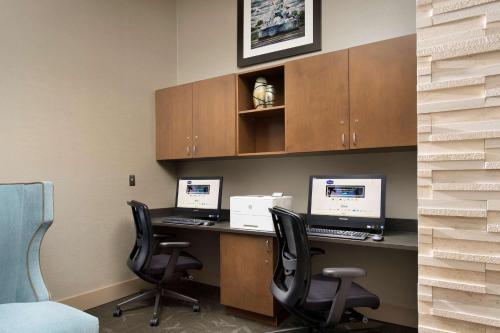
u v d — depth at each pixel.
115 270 2.97
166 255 2.89
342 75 2.35
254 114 2.93
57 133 2.57
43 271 2.46
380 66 2.21
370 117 2.24
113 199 2.97
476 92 1.43
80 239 2.71
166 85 3.54
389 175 2.52
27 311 1.47
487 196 1.42
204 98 3.05
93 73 2.84
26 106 2.39
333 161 2.75
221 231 2.58
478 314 1.42
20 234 1.73
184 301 2.89
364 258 2.60
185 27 3.63
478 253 1.43
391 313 2.48
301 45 2.88
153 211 3.33
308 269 1.70
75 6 2.72
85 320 1.48
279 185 3.01
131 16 3.19
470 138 1.44
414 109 2.10
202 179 3.14
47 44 2.52
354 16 2.64
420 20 1.56
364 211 2.29
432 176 1.53
